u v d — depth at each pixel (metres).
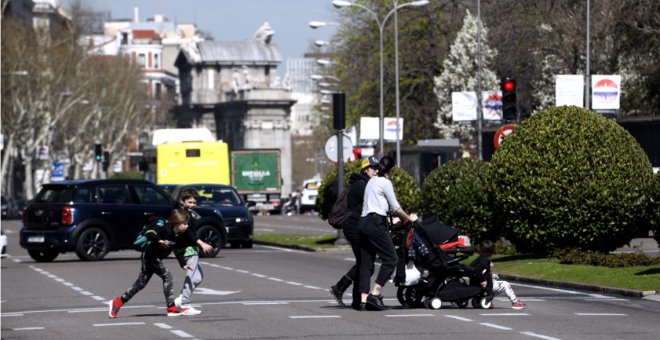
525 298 55.34
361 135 150.88
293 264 83.12
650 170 71.62
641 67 152.38
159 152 139.75
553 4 169.75
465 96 168.12
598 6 159.25
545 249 72.94
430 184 84.25
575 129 70.88
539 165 70.94
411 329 42.94
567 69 171.25
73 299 57.94
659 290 55.66
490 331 42.12
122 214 89.44
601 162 70.25
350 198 50.72
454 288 50.00
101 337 42.28
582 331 42.03
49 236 88.12
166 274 49.06
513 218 72.38
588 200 70.25
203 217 93.38
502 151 72.69
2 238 81.50
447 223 82.88
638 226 72.06
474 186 81.75
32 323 47.28
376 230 49.28
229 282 66.62
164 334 42.72
